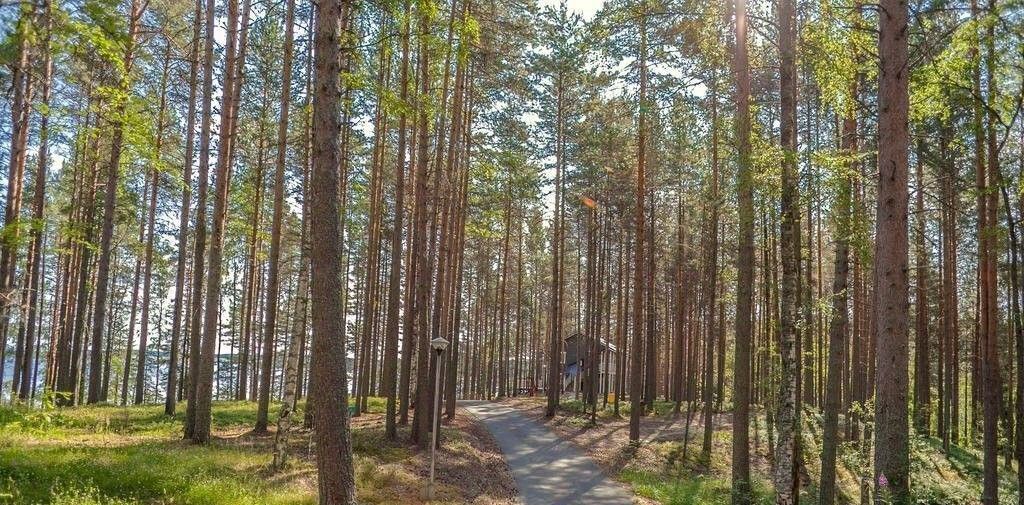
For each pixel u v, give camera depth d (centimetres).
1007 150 1645
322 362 853
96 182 2566
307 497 1097
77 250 2873
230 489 1068
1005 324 2575
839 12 1113
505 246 4022
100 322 2086
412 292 2264
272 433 1880
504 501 1508
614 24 1350
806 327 1622
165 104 2212
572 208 3700
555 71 2673
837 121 1656
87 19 905
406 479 1472
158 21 2123
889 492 845
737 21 1351
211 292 1548
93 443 1360
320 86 884
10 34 817
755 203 1341
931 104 1248
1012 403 1952
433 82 1970
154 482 1040
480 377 4791
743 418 1429
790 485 1198
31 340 2522
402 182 1936
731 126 1418
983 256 1495
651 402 3528
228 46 1616
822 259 2567
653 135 2228
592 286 3497
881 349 884
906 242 887
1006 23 1093
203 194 1688
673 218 3412
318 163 876
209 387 1545
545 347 6206
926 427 2434
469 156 2542
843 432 2577
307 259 1510
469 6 1936
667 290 4356
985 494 1414
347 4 947
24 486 902
